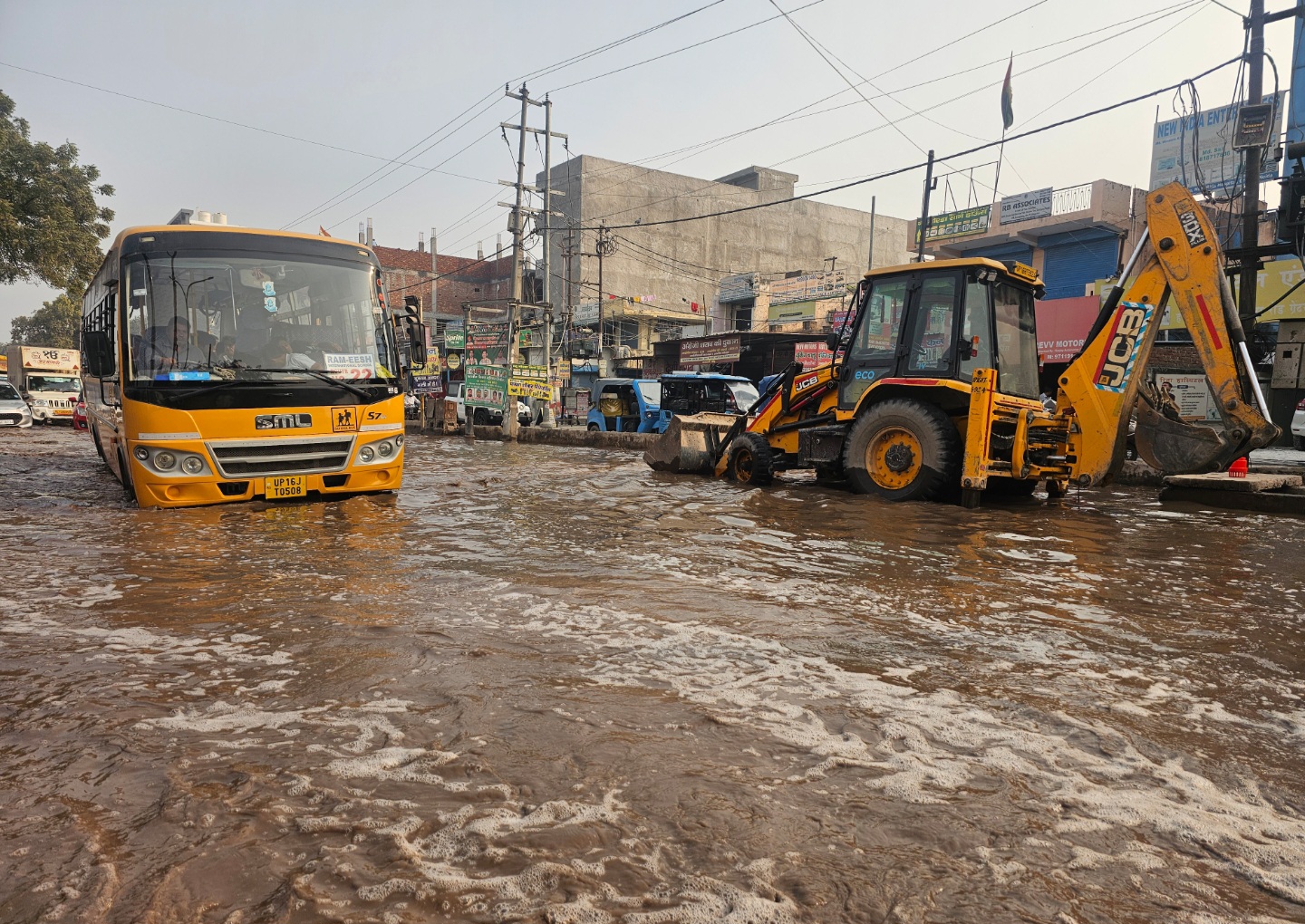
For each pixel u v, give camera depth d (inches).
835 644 134.6
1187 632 145.6
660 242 2185.0
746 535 246.8
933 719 102.9
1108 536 257.0
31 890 64.7
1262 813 80.7
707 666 121.9
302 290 330.0
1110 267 989.2
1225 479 350.3
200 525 261.9
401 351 369.7
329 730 96.7
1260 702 111.7
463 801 79.7
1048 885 67.6
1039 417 352.8
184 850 70.5
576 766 87.5
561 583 175.8
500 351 1051.3
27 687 111.3
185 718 100.3
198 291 312.3
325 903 63.2
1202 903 65.8
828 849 72.3
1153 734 100.0
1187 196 322.0
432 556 207.6
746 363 1386.6
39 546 220.5
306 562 199.6
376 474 338.3
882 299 384.8
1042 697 112.0
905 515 300.4
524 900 64.1
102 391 374.6
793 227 2343.8
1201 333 321.1
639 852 71.1
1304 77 648.4
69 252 1056.8
